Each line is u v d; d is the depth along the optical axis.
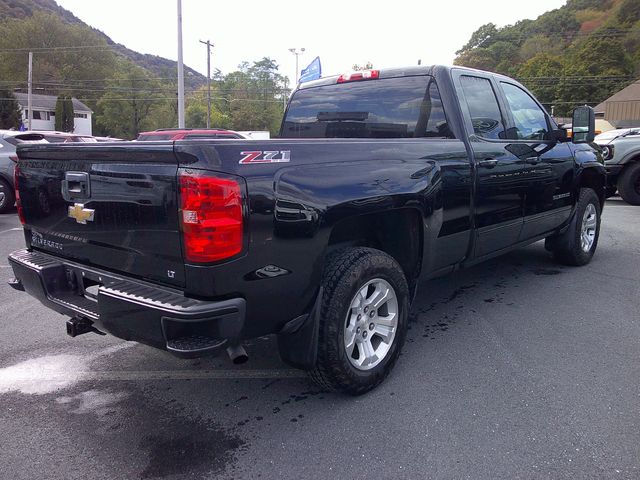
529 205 4.72
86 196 2.86
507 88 4.67
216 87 102.06
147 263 2.61
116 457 2.61
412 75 4.12
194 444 2.71
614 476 2.39
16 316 4.65
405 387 3.26
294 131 5.01
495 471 2.44
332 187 2.81
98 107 88.88
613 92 67.44
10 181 10.44
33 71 86.94
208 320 2.36
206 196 2.33
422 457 2.55
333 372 2.94
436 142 3.61
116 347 4.00
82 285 3.10
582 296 4.98
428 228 3.46
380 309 3.30
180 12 22.98
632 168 10.91
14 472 2.48
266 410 3.04
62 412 3.05
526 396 3.12
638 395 3.11
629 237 7.73
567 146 5.41
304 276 2.72
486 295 5.07
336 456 2.58
